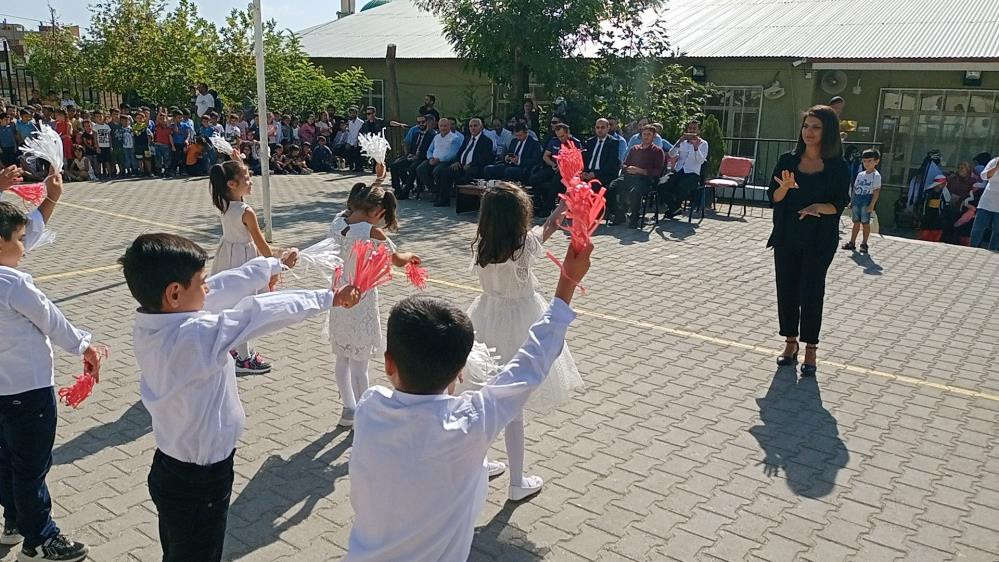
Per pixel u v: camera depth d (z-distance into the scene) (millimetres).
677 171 12688
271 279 3162
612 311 7551
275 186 16969
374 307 4758
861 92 16766
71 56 26156
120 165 18516
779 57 16391
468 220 12711
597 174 12523
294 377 5727
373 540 2172
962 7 17906
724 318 7395
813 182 5695
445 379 2172
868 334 6965
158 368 2525
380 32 24984
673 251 10469
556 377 3984
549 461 4527
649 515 3979
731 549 3697
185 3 24219
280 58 22781
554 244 10859
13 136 16203
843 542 3766
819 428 5023
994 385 5801
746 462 4555
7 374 3189
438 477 2105
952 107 16094
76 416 4988
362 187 4680
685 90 16750
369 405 2205
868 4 19297
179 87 23609
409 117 22297
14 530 3572
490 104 20422
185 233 11242
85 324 6848
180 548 2750
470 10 15977
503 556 3604
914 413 5285
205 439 2605
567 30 15789
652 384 5711
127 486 4160
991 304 8000
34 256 9516
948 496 4215
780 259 5934
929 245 11094
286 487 4180
